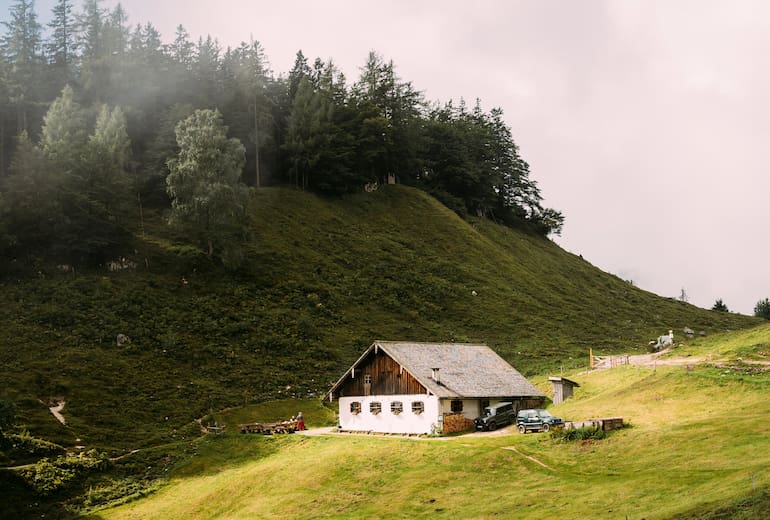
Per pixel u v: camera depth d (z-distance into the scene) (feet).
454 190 574.15
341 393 229.86
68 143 350.02
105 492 180.04
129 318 298.76
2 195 330.95
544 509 119.24
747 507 97.19
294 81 556.92
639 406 186.19
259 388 275.39
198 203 344.69
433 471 155.02
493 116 636.48
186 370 276.00
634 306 473.26
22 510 167.94
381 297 381.81
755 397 174.60
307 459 180.45
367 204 492.95
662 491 116.06
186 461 201.46
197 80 481.05
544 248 558.15
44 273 312.50
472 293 408.87
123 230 360.89
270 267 377.09
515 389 221.87
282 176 494.18
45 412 223.10
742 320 493.36
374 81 565.53
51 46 473.67
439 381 206.39
